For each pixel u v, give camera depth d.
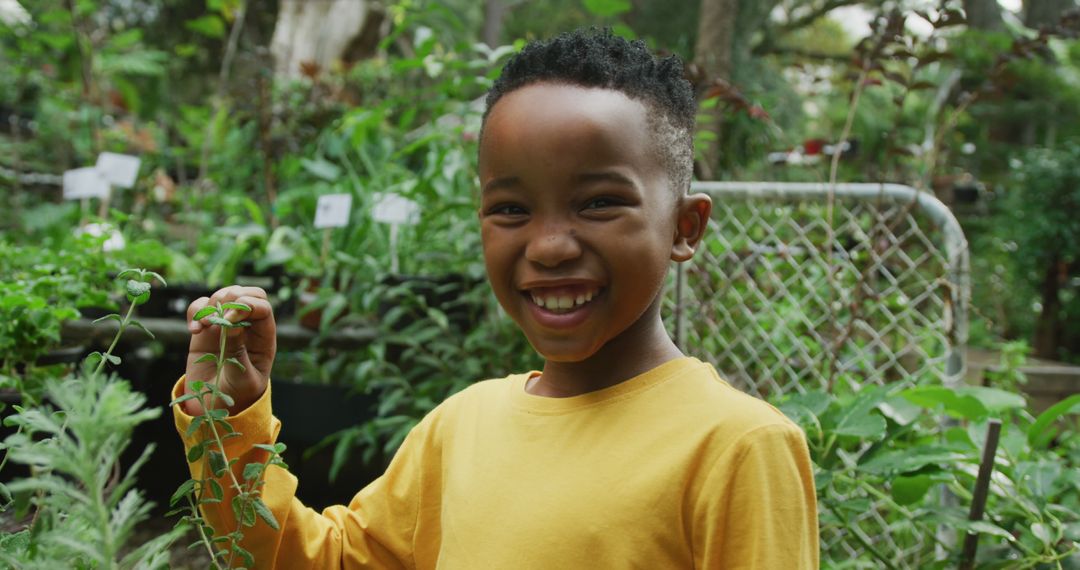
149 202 4.06
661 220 0.76
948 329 1.65
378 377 2.33
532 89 0.76
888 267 2.14
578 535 0.74
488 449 0.84
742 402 0.76
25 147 4.68
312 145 3.92
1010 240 6.14
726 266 2.19
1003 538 1.34
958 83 5.87
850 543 1.67
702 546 0.72
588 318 0.75
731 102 2.10
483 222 0.79
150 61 5.43
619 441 0.77
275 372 2.71
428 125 3.39
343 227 2.95
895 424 1.42
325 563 0.88
